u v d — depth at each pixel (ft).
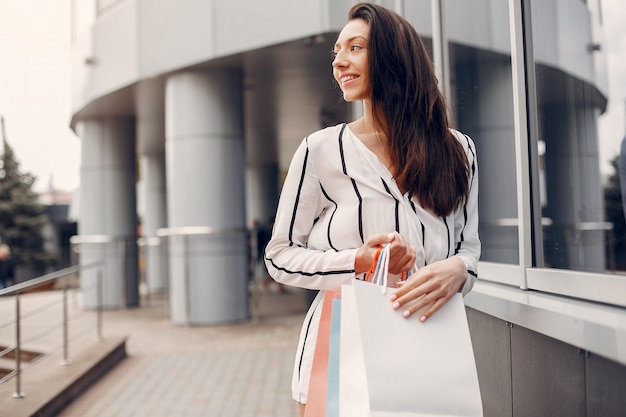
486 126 12.09
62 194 163.02
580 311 6.02
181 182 31.04
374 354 4.77
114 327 32.09
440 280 4.96
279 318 33.40
